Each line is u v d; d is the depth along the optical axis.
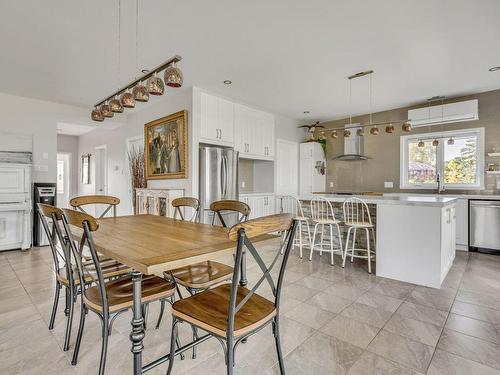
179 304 1.46
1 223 4.20
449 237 3.28
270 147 5.65
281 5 2.28
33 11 2.33
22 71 3.54
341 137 6.18
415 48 3.01
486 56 3.20
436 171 5.00
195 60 3.29
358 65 3.43
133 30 2.64
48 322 2.13
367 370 1.59
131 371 1.58
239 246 1.16
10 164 4.26
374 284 2.92
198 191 4.29
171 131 4.51
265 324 1.37
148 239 1.64
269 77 3.81
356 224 3.36
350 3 2.26
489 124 4.43
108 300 1.52
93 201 2.78
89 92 4.30
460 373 1.57
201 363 1.67
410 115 5.04
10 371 1.58
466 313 2.28
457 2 2.25
